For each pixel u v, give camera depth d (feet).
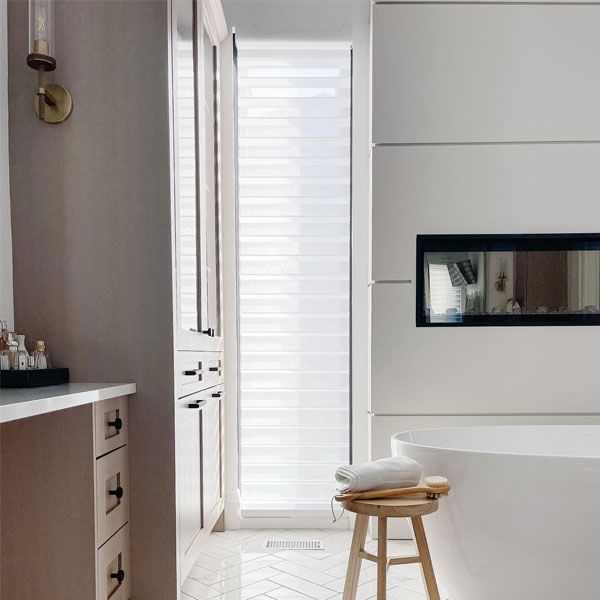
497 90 10.18
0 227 6.92
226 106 10.68
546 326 10.12
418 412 10.08
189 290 7.97
